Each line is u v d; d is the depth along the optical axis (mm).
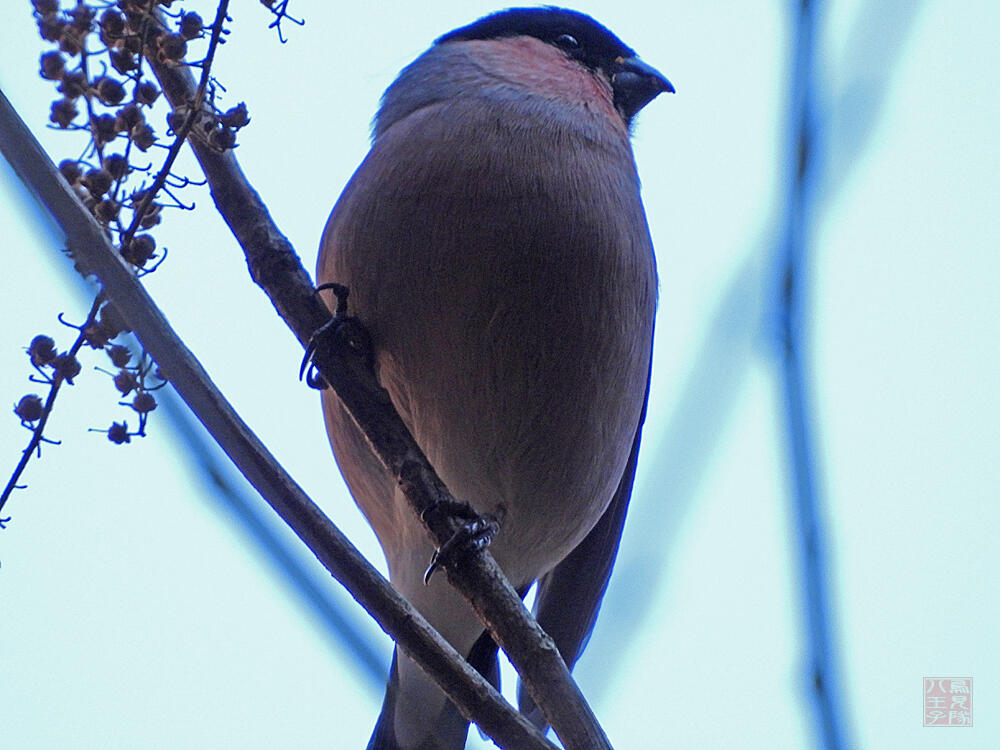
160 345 3820
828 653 3121
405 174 6316
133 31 4145
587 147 6691
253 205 5215
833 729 3082
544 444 6598
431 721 6207
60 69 4145
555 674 4680
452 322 6234
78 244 3709
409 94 7145
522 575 7336
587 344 6441
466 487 6695
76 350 3936
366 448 6539
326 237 6527
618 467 7113
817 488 3146
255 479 4031
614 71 7676
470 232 6230
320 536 4230
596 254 6414
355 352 5398
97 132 4160
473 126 6531
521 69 7105
